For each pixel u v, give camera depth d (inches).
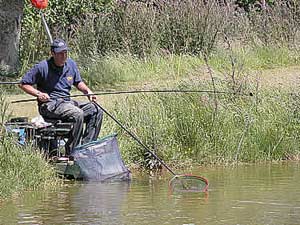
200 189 418.3
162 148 493.4
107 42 885.8
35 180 422.9
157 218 350.3
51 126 456.8
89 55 861.2
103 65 798.5
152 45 865.5
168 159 491.5
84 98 665.6
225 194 404.8
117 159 454.3
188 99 535.8
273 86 615.5
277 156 522.9
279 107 553.3
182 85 576.1
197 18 888.3
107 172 447.2
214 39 882.8
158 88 633.0
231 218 350.3
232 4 975.0
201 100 532.1
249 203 381.1
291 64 881.5
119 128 504.1
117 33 888.3
